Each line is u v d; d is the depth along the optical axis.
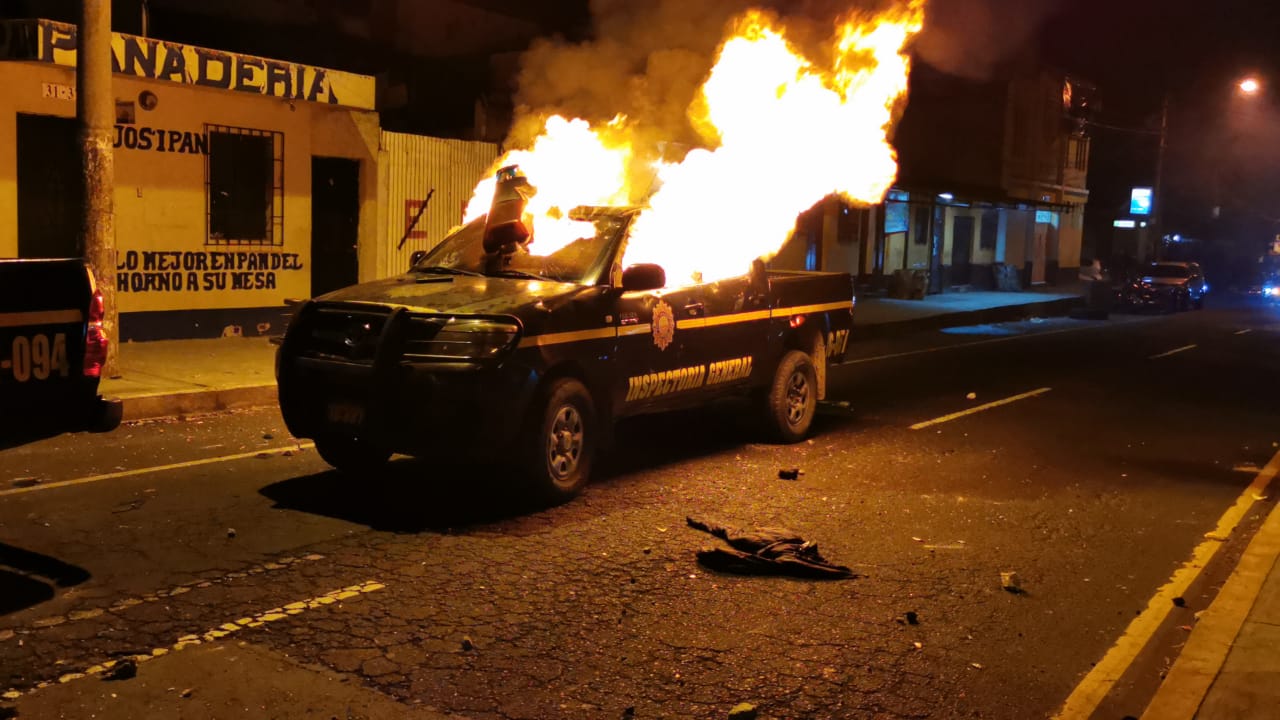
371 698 4.11
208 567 5.50
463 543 6.07
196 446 8.35
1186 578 6.00
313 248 15.11
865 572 5.89
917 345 19.00
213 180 13.51
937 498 7.62
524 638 4.75
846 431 10.09
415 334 6.50
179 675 4.23
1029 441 9.95
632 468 8.13
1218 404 12.84
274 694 4.10
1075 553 6.42
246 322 14.09
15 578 5.25
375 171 15.54
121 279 12.72
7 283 5.13
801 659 4.66
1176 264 33.47
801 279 9.47
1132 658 4.83
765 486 7.75
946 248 32.56
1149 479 8.51
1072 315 28.59
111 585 5.20
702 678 4.42
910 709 4.23
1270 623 5.06
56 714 3.87
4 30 11.52
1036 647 4.92
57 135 12.16
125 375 10.62
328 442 7.02
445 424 6.35
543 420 6.72
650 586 5.50
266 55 17.62
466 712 4.02
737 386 8.66
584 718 4.02
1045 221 39.03
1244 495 8.06
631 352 7.43
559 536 6.29
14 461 7.63
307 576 5.42
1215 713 4.10
